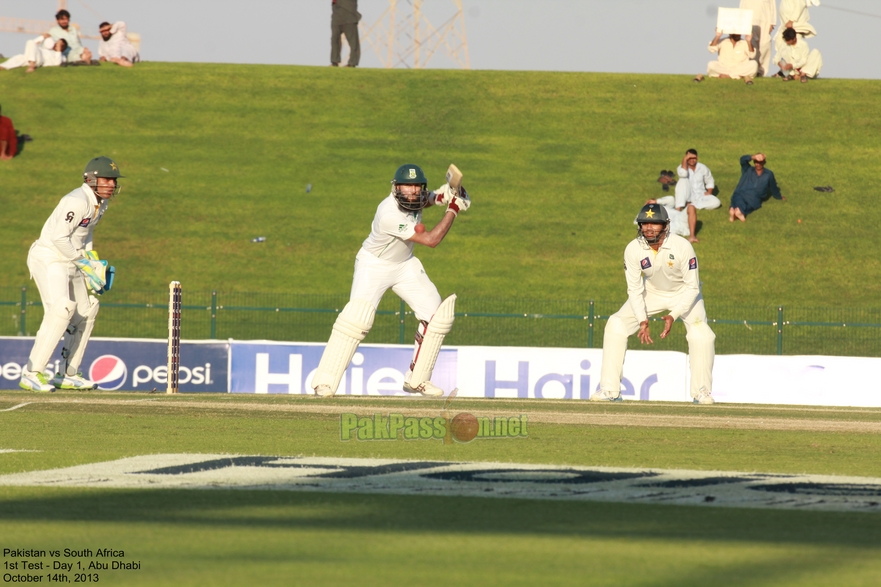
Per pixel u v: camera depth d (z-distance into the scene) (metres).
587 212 104.38
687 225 99.25
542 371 65.62
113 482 19.64
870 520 16.12
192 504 17.03
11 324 85.00
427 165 112.06
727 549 13.48
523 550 13.29
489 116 122.69
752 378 64.06
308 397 49.16
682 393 64.31
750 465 24.53
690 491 19.31
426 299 45.34
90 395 48.09
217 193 106.88
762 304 88.75
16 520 15.25
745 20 129.38
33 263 48.94
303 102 125.25
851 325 72.56
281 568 11.90
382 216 43.50
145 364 64.06
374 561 12.41
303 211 104.38
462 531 14.73
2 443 27.58
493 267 95.06
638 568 12.19
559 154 114.81
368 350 64.75
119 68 131.75
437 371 66.00
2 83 124.88
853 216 103.00
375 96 127.00
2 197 103.69
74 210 48.06
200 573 11.57
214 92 126.88
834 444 30.97
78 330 51.22
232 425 33.69
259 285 91.94
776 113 120.94
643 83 129.62
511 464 23.59
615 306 87.38
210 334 81.25
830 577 11.74
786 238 99.25
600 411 43.16
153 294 89.44
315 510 16.56
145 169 110.38
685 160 101.56
